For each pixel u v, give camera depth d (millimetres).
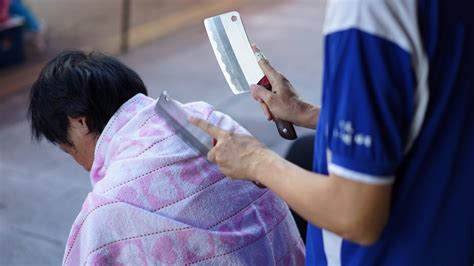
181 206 1618
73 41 7699
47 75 1710
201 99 5691
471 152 1247
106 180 1626
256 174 1308
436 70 1145
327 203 1165
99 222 1569
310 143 2457
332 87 1134
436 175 1228
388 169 1122
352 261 1328
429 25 1120
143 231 1577
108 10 9188
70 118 1698
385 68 1085
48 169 4363
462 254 1335
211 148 1441
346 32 1096
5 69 6645
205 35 7898
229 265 1637
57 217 3801
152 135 1659
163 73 6406
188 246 1599
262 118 5105
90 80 1679
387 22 1081
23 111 5520
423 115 1155
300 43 7426
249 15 8820
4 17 6602
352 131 1110
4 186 4133
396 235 1272
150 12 9117
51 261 3402
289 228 1834
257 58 1733
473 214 1303
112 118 1689
